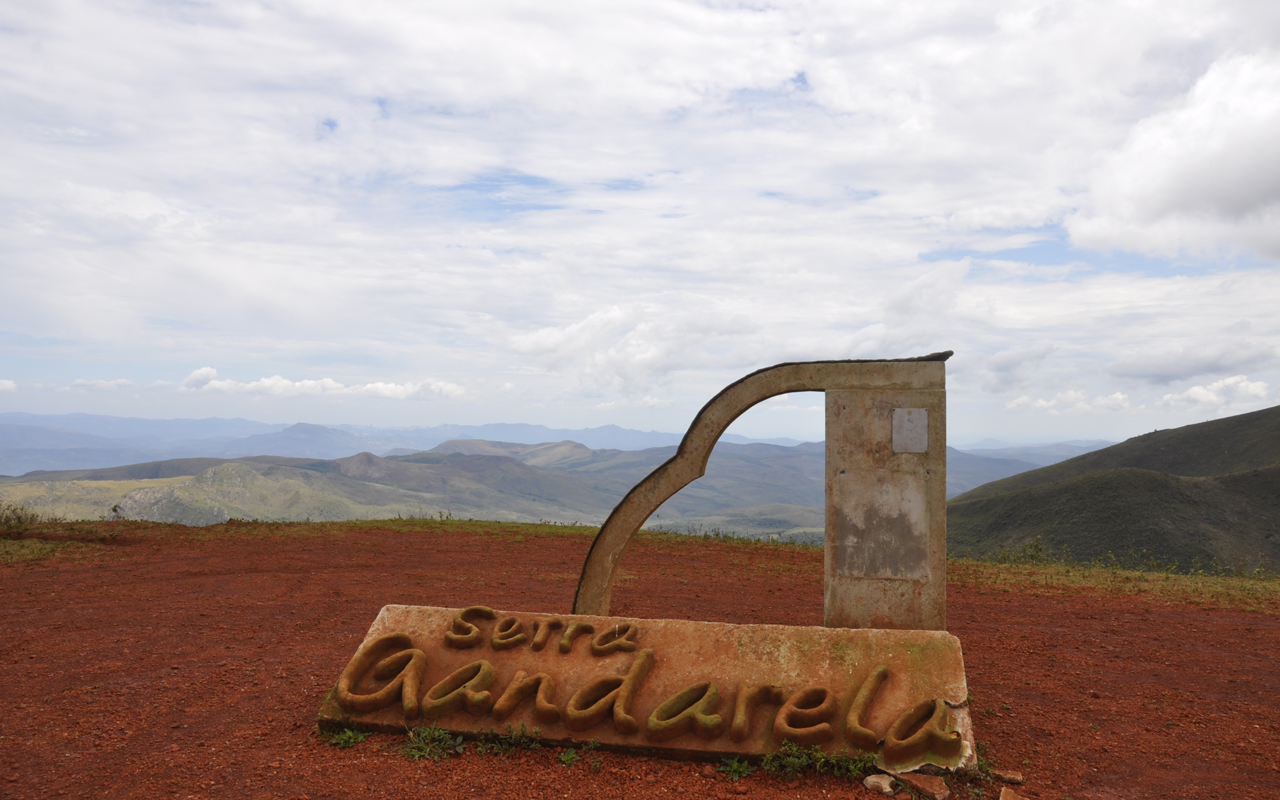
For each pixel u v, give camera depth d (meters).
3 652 8.82
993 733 6.75
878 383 7.70
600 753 6.10
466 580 13.80
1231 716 7.25
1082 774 5.90
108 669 8.26
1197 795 5.56
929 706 6.12
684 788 5.55
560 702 6.47
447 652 7.07
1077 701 7.67
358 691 6.85
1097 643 10.05
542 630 7.13
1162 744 6.53
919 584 7.58
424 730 6.25
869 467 7.71
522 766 5.88
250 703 7.25
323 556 16.11
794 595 13.20
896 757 5.77
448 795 5.37
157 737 6.43
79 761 5.94
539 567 15.45
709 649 6.80
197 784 5.54
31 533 17.25
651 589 13.42
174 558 15.33
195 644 9.29
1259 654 9.52
